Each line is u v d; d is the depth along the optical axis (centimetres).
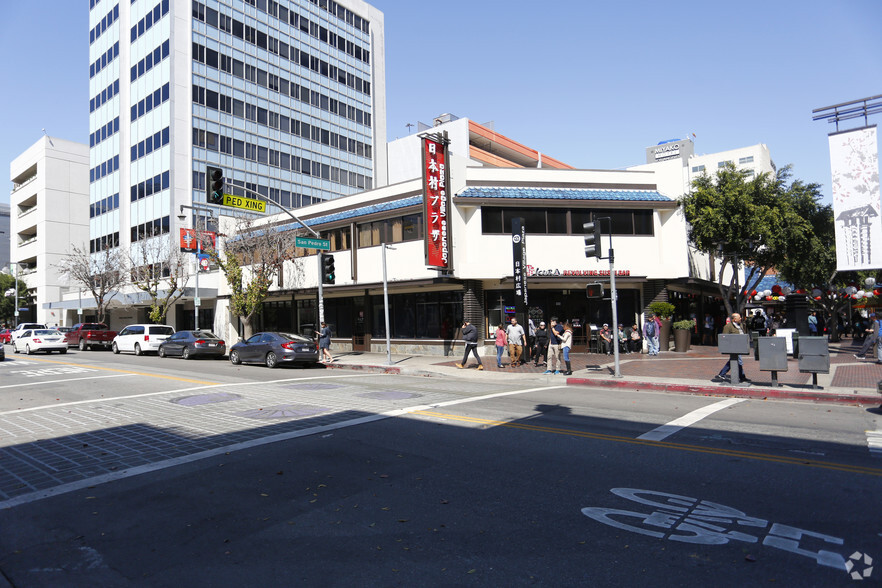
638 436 770
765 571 369
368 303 2670
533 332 2323
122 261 3988
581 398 1157
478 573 375
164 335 2847
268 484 577
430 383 1473
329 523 470
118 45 4862
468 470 614
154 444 762
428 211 2148
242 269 2898
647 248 2386
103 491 567
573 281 2283
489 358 2238
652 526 449
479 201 2262
